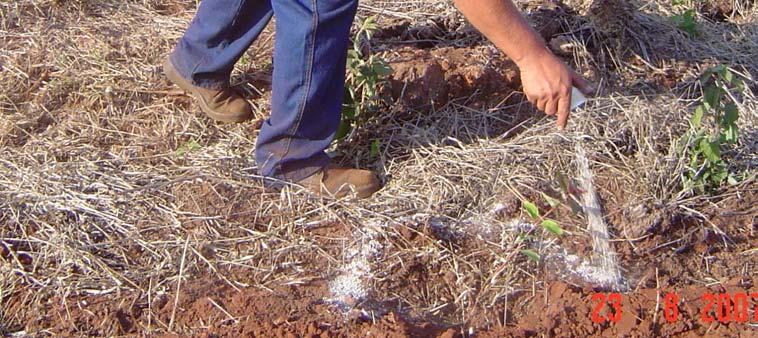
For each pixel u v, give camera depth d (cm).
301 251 321
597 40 394
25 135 362
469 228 328
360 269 317
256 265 318
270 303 308
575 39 389
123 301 307
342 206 332
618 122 362
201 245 319
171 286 311
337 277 316
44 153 351
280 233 325
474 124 365
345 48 318
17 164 345
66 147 355
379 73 351
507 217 332
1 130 360
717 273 325
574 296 312
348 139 357
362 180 336
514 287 316
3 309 305
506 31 287
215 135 363
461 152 352
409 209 332
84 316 303
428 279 318
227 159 349
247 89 377
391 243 322
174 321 305
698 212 336
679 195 340
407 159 353
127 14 416
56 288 308
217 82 360
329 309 307
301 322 303
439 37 392
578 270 321
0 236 318
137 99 376
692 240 331
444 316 311
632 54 394
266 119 345
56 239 317
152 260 317
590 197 335
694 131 353
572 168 345
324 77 316
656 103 373
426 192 337
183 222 326
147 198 332
